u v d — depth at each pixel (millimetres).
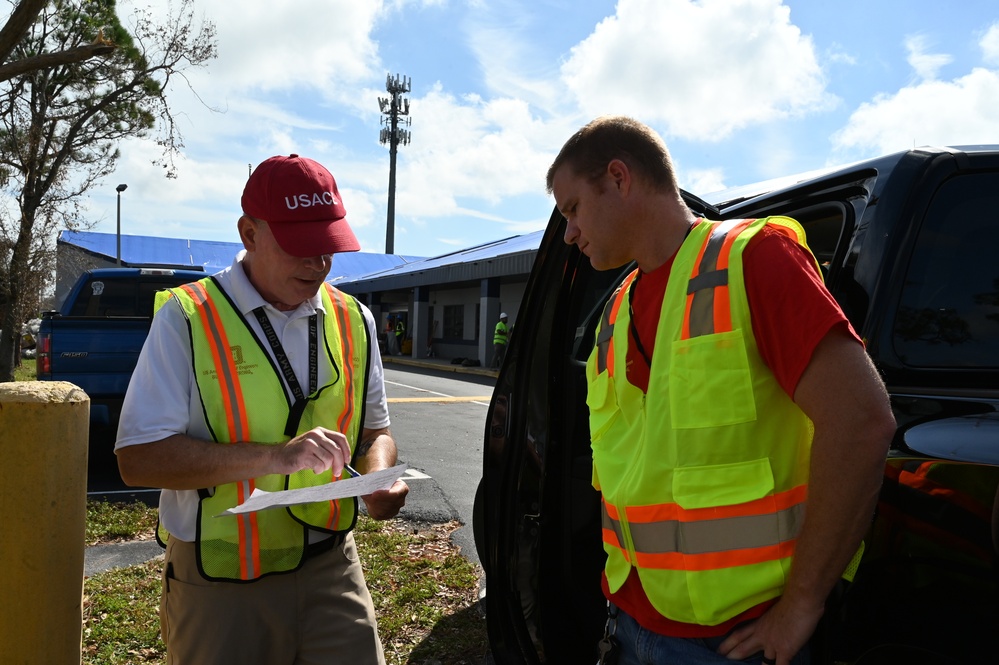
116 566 4395
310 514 1743
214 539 1644
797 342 1253
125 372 6773
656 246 1521
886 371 1619
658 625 1490
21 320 17812
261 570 1673
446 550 4730
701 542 1342
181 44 11055
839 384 1215
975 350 1697
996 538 1312
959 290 1740
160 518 1771
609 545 1623
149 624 3537
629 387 1572
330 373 1795
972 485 1367
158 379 1604
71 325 6648
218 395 1640
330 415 1772
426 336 28422
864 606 1530
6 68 5188
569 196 1560
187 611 1687
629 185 1495
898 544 1481
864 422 1197
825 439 1218
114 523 5133
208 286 1732
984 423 1447
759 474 1320
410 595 3900
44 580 1597
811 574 1238
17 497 1572
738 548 1320
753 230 1359
